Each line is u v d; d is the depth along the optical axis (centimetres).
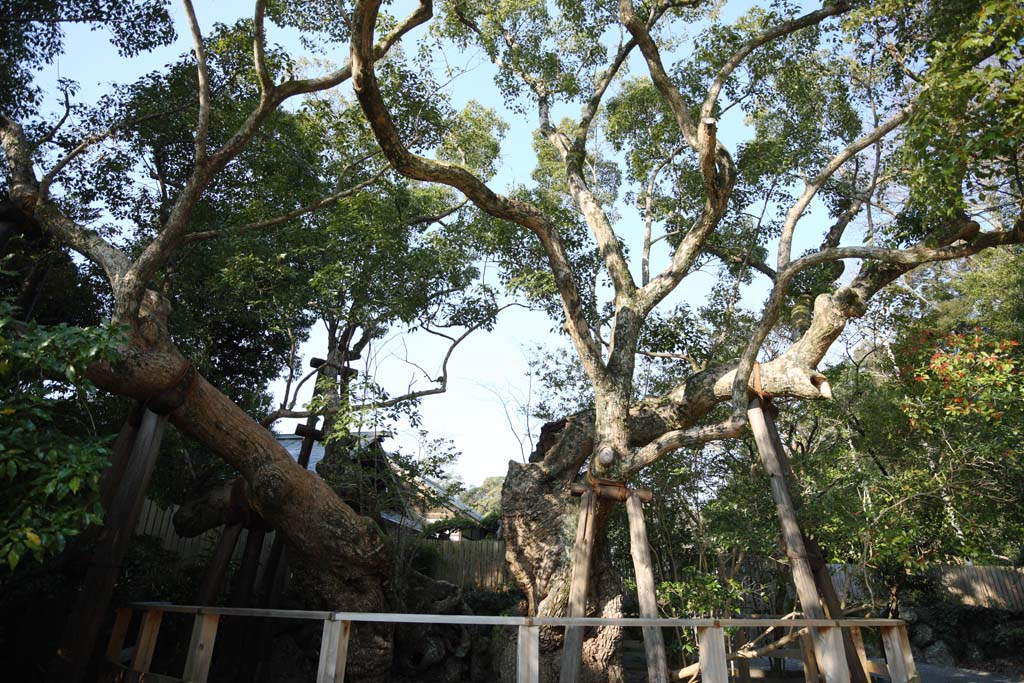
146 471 684
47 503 506
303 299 1243
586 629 847
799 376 826
